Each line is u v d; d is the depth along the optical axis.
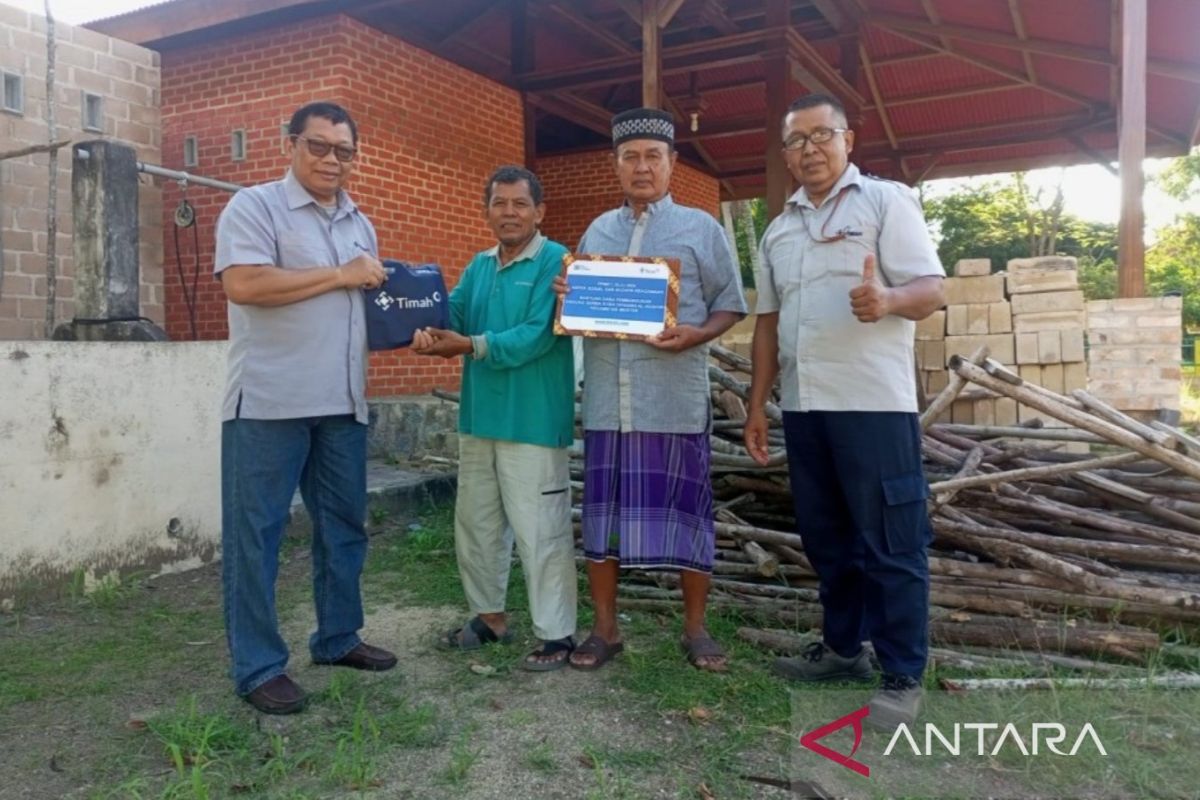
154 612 4.05
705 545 3.32
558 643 3.40
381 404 7.07
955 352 6.57
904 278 2.91
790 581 4.12
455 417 7.25
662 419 3.25
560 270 3.30
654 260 3.19
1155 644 3.26
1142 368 6.93
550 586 3.37
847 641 3.20
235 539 2.99
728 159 14.53
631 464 3.27
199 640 3.70
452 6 8.70
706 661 3.31
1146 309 6.91
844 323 2.96
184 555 4.77
